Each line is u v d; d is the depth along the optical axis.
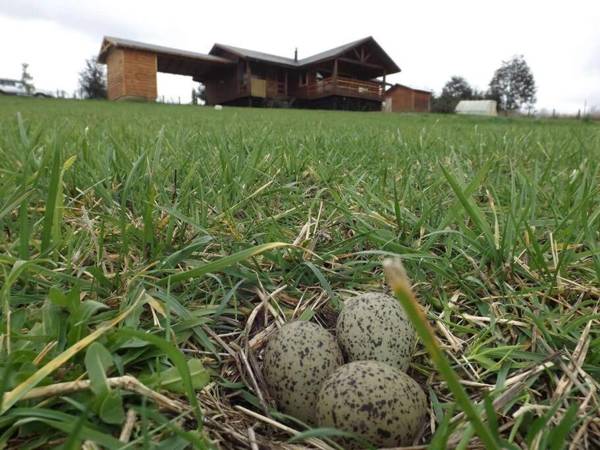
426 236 0.28
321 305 0.24
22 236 0.21
